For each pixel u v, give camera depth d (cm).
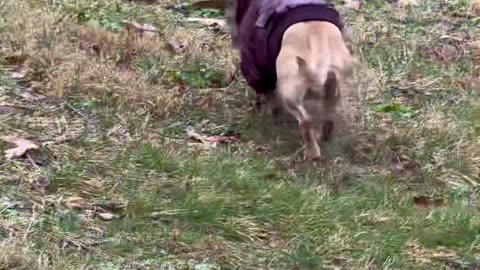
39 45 945
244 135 839
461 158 826
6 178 711
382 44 1052
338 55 761
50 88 866
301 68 745
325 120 763
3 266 599
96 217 678
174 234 661
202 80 931
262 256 654
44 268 602
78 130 802
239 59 942
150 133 820
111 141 786
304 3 784
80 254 629
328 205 719
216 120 864
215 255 647
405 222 711
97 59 941
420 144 845
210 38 1033
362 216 714
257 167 771
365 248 674
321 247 668
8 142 757
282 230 689
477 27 1135
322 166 780
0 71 894
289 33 768
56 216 669
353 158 814
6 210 668
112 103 857
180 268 627
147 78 917
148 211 686
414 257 673
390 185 775
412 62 1009
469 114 905
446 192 778
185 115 867
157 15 1088
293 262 650
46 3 1054
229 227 680
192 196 704
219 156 776
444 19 1148
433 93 959
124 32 1010
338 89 752
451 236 702
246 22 812
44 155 752
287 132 840
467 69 1014
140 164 752
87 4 1065
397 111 906
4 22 980
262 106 876
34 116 819
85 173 732
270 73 801
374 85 952
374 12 1148
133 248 642
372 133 850
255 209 704
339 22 795
